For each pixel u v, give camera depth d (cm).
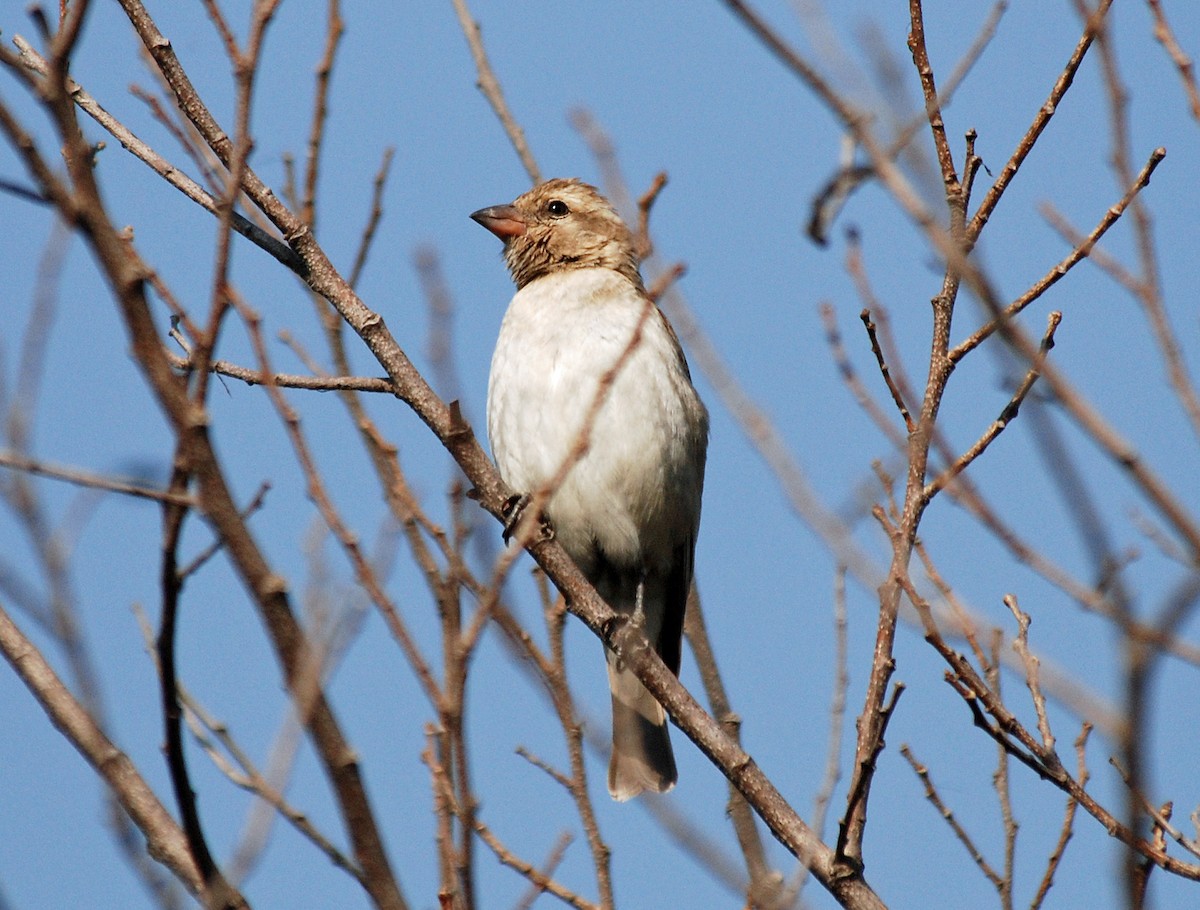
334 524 634
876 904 827
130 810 701
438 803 625
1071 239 825
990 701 823
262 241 974
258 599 601
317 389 948
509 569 632
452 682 614
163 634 604
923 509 847
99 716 650
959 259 582
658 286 700
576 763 752
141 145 971
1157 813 809
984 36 892
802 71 625
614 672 1272
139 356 595
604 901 736
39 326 652
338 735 598
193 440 594
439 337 762
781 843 896
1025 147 859
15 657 732
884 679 833
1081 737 850
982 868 847
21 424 638
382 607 623
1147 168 805
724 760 931
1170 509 527
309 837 632
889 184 609
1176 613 521
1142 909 677
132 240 642
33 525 647
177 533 596
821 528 829
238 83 638
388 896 587
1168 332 620
